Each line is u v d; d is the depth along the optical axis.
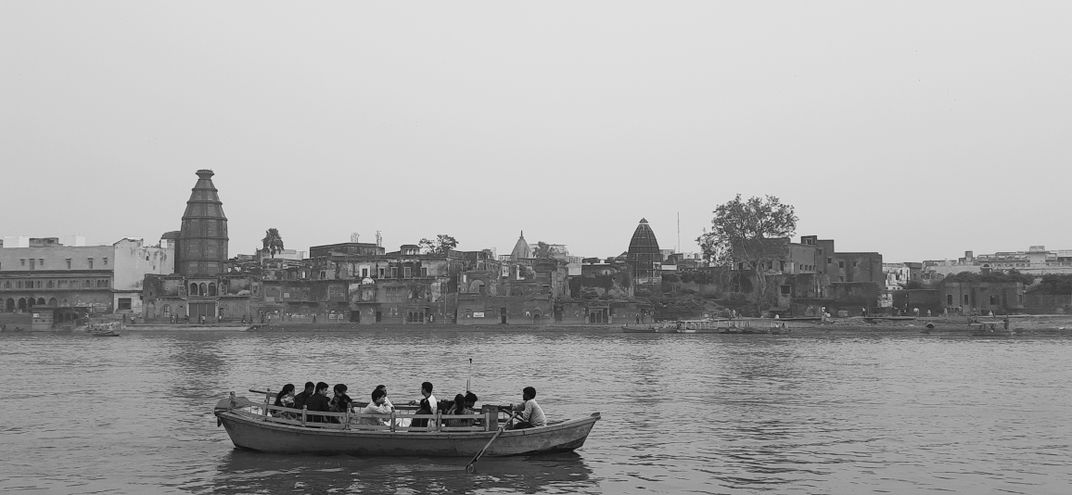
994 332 125.88
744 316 150.62
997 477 27.52
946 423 37.84
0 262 156.25
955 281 150.00
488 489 25.86
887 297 155.88
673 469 28.50
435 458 29.22
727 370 65.00
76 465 28.92
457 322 145.62
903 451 31.52
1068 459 30.17
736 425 37.25
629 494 25.39
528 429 29.28
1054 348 93.31
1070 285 147.00
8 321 144.38
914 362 72.75
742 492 25.66
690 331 132.50
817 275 156.38
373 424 29.83
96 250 153.75
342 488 25.88
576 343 107.62
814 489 26.02
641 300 153.88
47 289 154.12
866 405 43.72
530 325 144.38
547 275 156.12
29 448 31.75
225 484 26.34
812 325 135.88
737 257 155.62
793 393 49.16
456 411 30.19
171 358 78.88
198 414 40.25
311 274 155.88
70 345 103.69
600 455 30.61
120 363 72.69
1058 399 46.03
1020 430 36.03
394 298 149.12
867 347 96.44
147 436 34.12
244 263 172.75
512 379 57.91
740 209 155.88
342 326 142.50
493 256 185.88
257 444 30.16
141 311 151.62
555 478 27.20
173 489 25.86
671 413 40.91
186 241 155.62
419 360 75.94
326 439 29.23
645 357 80.19
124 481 26.78
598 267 166.50
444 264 154.88
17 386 53.16
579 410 42.03
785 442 33.25
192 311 148.88
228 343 108.12
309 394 31.12
